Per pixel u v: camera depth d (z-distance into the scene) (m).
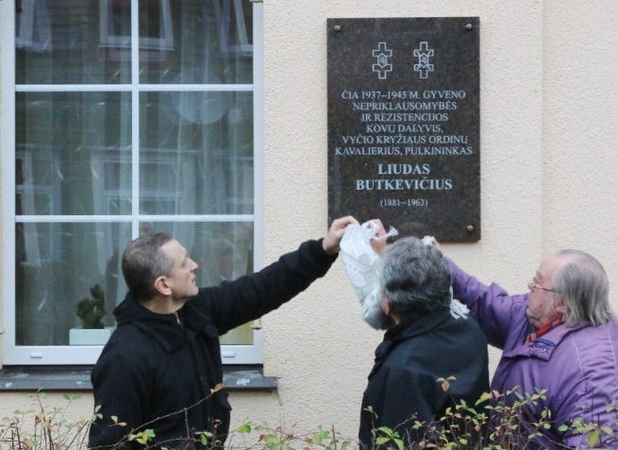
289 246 4.75
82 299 5.05
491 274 4.74
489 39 4.74
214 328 3.98
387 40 4.72
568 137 4.77
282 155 4.75
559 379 3.75
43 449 3.90
